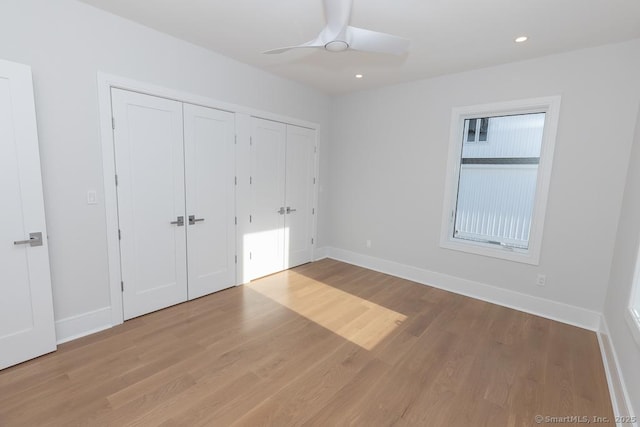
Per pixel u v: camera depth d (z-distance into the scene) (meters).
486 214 3.53
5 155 1.90
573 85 2.78
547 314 3.03
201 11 2.31
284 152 4.02
